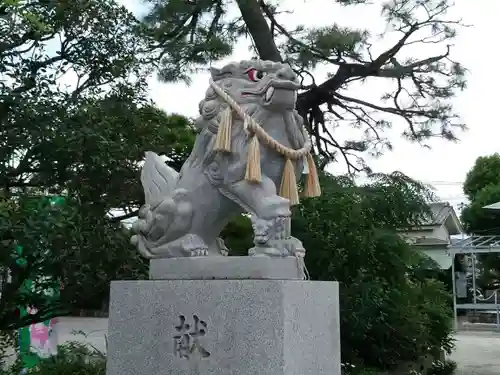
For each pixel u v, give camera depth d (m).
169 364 2.70
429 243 16.02
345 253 6.61
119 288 2.94
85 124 4.86
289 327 2.46
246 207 2.77
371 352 7.33
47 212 4.36
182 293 2.72
